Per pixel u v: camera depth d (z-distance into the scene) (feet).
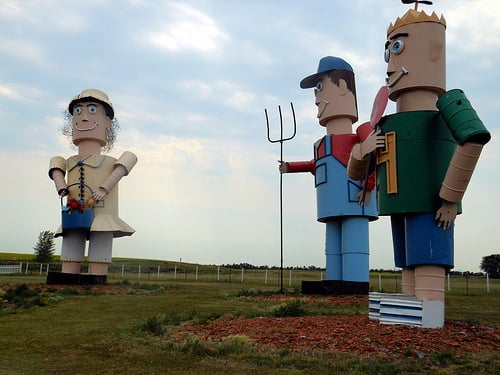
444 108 32.24
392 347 27.17
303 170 69.67
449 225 33.83
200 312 46.34
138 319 41.70
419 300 33.55
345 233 63.72
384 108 35.88
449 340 28.96
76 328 36.73
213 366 24.26
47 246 180.96
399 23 37.14
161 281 107.96
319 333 30.66
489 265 146.20
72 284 76.79
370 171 40.55
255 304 53.67
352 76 65.77
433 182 34.14
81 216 78.79
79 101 81.25
